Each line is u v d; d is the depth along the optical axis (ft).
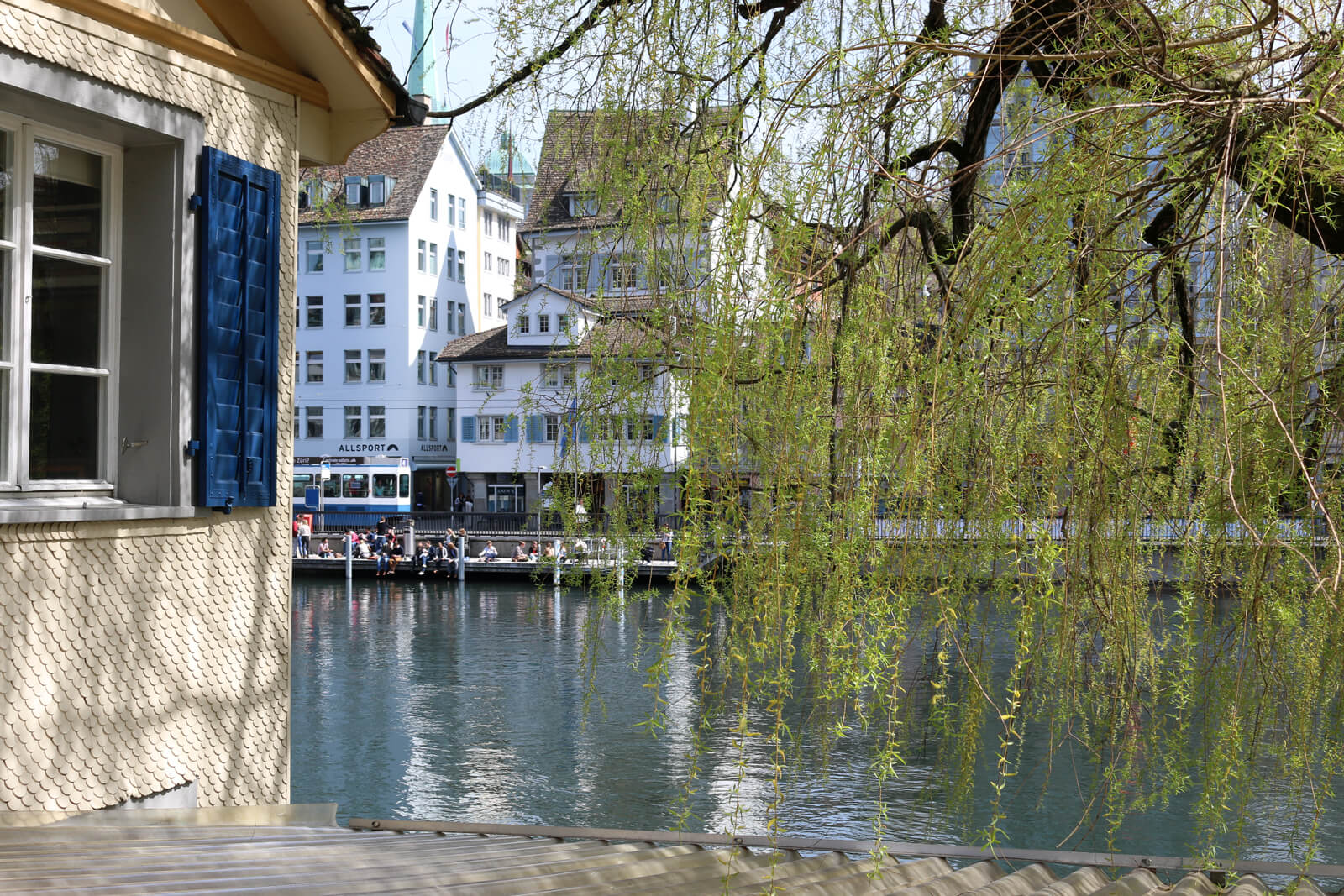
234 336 16.53
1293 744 7.39
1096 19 7.72
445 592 129.39
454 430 175.83
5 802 13.23
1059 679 7.32
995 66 8.00
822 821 33.47
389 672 80.94
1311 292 7.95
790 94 7.80
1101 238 7.23
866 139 7.62
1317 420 7.52
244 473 16.70
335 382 168.35
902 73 7.71
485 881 10.21
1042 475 7.32
